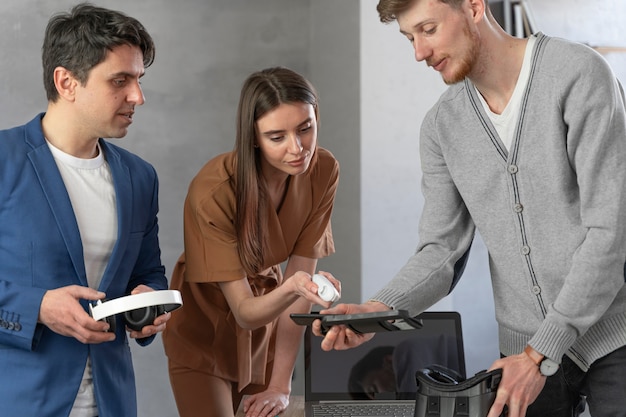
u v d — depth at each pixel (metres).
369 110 4.37
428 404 1.75
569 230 1.94
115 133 2.15
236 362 2.94
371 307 2.02
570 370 2.01
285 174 2.72
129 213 2.22
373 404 2.63
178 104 4.99
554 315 1.82
